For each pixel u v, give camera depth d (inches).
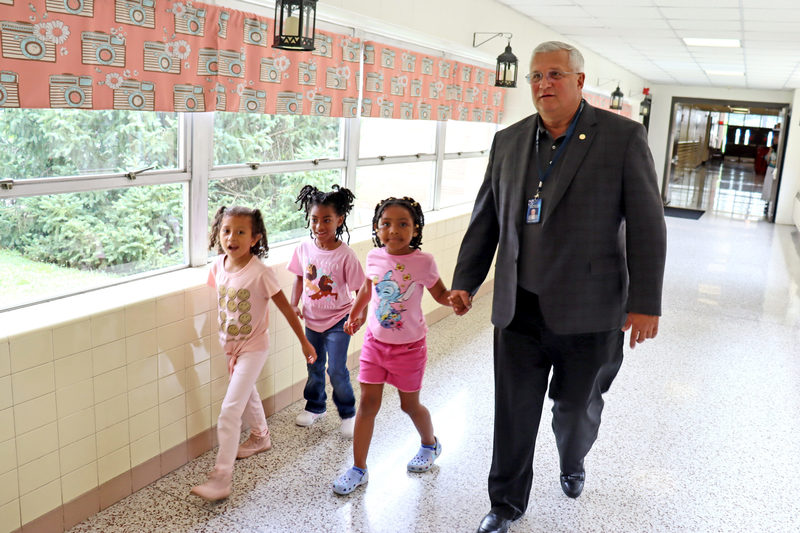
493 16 229.0
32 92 87.7
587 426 103.2
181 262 126.5
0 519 86.7
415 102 195.6
